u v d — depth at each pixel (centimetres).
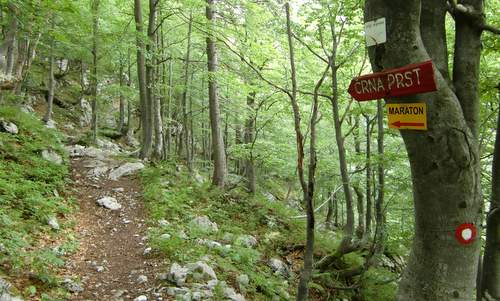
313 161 457
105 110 2597
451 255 286
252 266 745
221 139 1292
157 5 1399
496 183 409
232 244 821
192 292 552
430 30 303
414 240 310
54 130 1522
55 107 2211
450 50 777
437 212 287
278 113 1467
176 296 538
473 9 311
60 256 621
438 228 288
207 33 1230
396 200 1094
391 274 910
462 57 314
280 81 1342
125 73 2434
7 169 881
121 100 2353
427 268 296
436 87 259
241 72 1366
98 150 1419
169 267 625
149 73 1430
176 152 2392
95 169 1200
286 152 1658
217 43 1276
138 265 647
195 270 611
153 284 577
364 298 830
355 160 1109
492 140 922
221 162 1287
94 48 1716
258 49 1220
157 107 1512
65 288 521
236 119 1898
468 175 279
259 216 1088
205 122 2286
